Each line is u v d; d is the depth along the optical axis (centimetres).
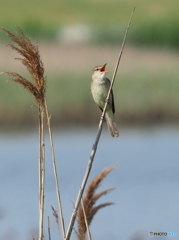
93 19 4531
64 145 1739
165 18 4238
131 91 2145
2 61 2280
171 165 1507
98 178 627
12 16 4569
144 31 3947
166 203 1188
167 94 2125
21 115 1956
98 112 2033
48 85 2111
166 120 2059
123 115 2059
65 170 1469
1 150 1666
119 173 1441
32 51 606
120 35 3928
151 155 1617
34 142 1775
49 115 619
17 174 1409
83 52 2780
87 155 1617
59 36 4016
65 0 5281
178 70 2408
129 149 1691
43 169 610
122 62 2559
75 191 1284
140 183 1348
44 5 5053
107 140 1817
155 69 2402
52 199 1223
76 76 2220
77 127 1986
